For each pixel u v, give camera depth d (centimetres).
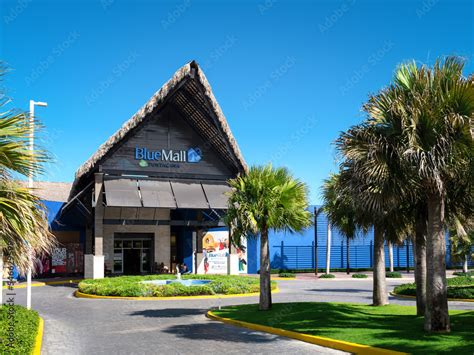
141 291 2366
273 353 1062
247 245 4362
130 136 3291
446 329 1111
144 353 1095
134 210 3944
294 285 3241
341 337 1134
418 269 1435
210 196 3406
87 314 1805
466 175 1139
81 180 3328
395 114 1127
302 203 1705
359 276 3959
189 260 4206
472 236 2952
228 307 1830
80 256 3981
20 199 738
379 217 1416
